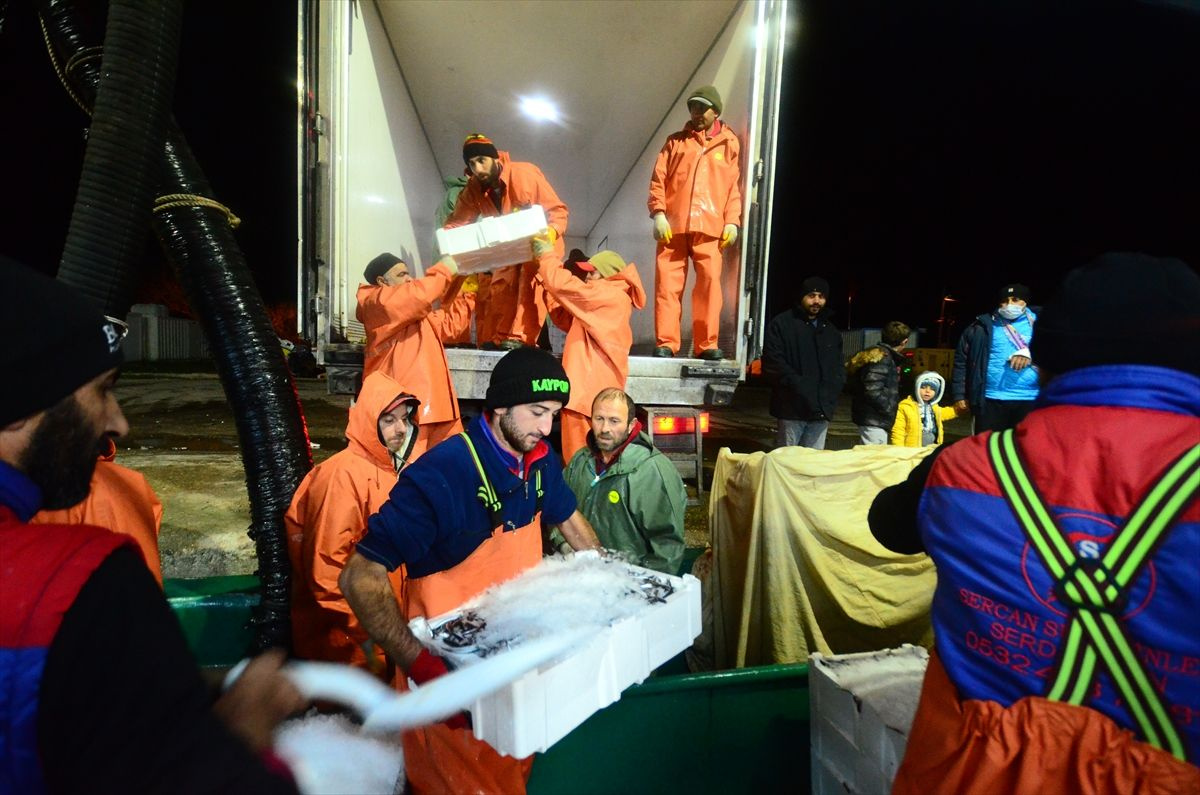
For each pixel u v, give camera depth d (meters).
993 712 0.94
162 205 2.28
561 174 8.88
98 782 0.66
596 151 8.37
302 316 4.42
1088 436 0.94
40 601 0.66
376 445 2.53
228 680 0.99
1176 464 0.88
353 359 4.39
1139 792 0.84
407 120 7.06
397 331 3.82
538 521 1.97
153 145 1.87
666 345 5.43
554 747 1.93
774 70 5.11
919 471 1.25
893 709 1.60
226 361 2.47
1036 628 0.92
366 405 2.50
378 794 1.68
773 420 11.40
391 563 1.59
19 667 0.65
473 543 1.76
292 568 2.54
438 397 3.87
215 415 10.36
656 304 5.49
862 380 5.71
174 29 1.89
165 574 3.90
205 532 4.53
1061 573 0.90
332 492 2.41
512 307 5.58
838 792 1.76
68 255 1.78
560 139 8.26
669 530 2.58
